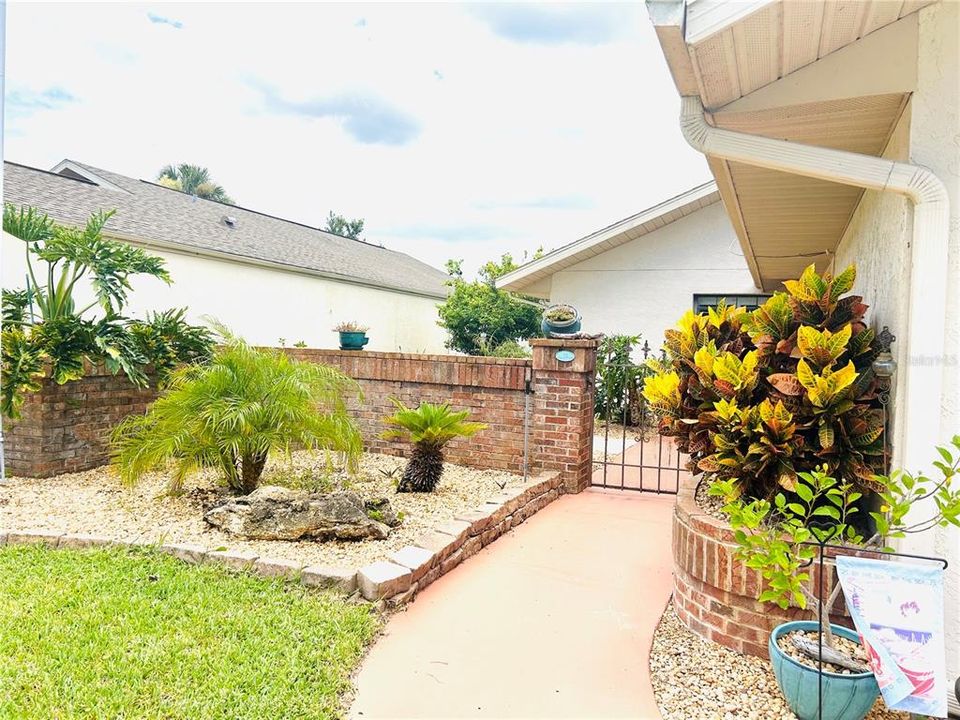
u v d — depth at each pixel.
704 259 11.70
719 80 2.87
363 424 7.14
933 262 2.67
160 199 14.14
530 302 17.06
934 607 2.23
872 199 4.04
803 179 4.50
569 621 3.43
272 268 13.65
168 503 5.04
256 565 3.71
